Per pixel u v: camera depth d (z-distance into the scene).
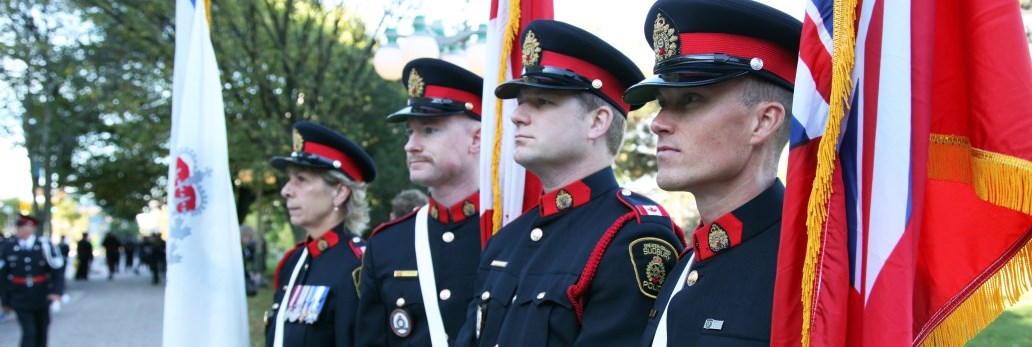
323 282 3.45
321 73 11.82
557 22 2.35
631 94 1.87
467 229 2.99
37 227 8.90
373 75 12.46
